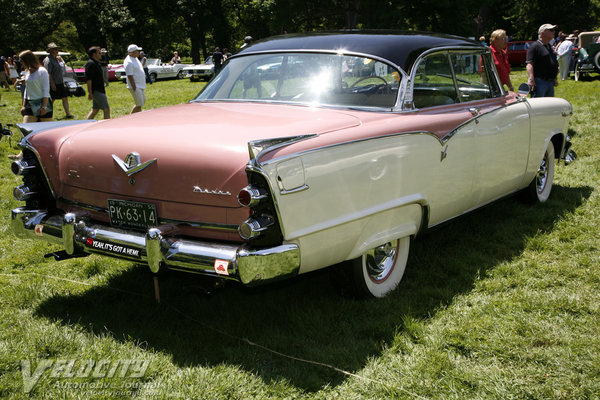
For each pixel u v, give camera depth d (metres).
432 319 3.12
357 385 2.51
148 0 45.19
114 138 2.97
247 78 3.80
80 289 3.63
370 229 3.07
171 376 2.56
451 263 3.90
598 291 3.46
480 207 4.31
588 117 10.06
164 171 2.73
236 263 2.51
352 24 33.28
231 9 51.16
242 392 2.45
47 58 11.73
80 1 42.50
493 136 4.12
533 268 3.85
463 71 4.10
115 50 51.06
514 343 2.84
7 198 5.77
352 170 2.84
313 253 2.76
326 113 3.21
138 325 3.11
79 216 3.06
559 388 2.46
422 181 3.36
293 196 2.55
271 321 3.13
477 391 2.46
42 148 3.21
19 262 4.12
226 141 2.70
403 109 3.41
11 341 2.87
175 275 2.94
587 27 43.50
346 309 3.22
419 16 32.66
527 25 45.03
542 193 5.40
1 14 42.72
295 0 32.72
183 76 29.91
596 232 4.50
